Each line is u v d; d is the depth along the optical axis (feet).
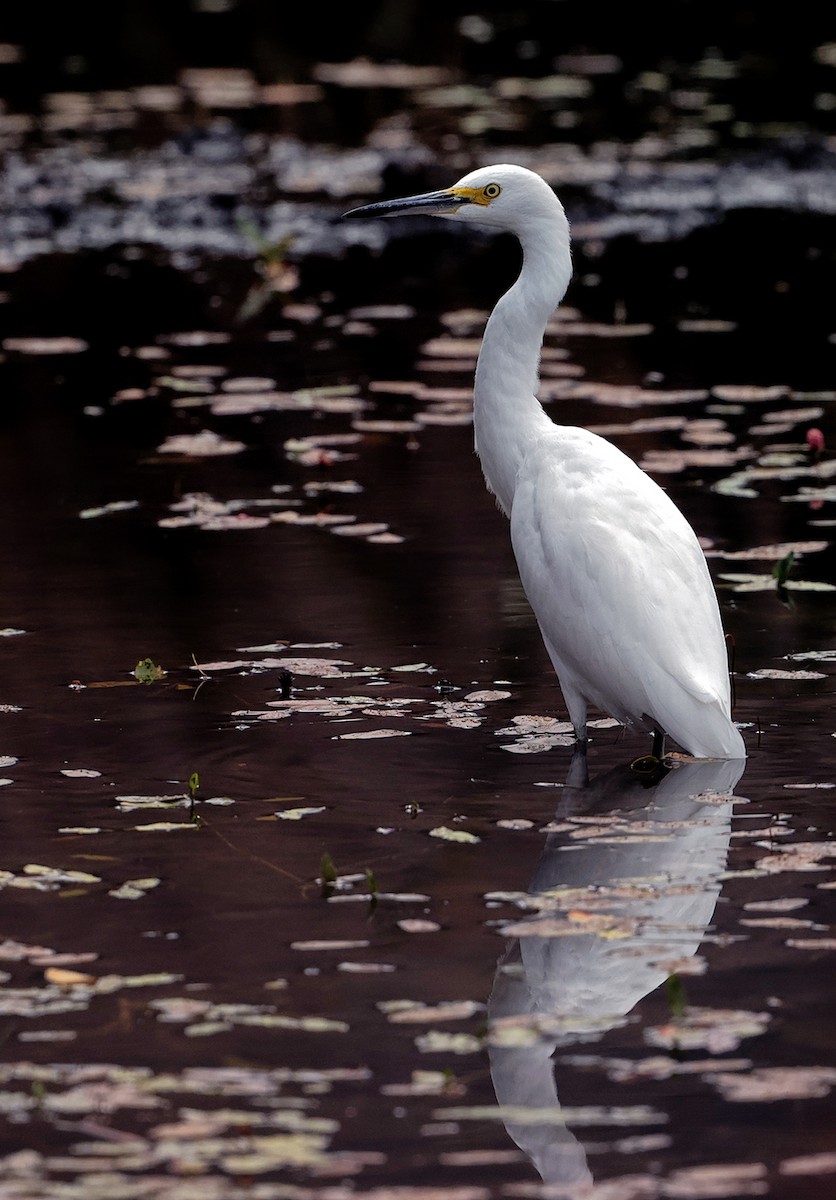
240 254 86.07
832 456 53.26
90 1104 20.84
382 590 41.81
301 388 61.87
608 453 33.73
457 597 41.29
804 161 97.81
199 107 121.08
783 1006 22.79
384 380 63.10
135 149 106.63
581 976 23.84
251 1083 21.42
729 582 41.96
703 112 116.06
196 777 30.14
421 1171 19.85
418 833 28.60
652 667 30.99
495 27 155.12
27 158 103.65
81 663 37.09
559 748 32.60
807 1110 21.01
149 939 25.05
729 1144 20.29
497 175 37.11
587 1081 21.54
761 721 33.37
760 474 50.21
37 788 30.68
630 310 74.08
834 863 27.17
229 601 41.11
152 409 60.08
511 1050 22.20
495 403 37.17
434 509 48.57
